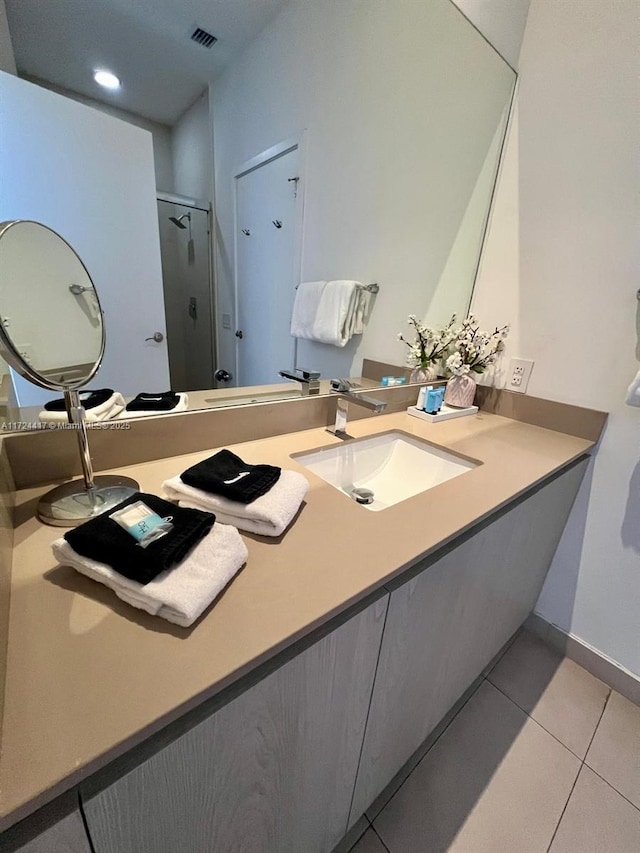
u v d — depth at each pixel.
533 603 1.46
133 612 0.47
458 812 0.95
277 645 0.44
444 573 0.72
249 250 1.05
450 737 1.13
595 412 1.20
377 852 0.88
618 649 1.29
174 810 0.44
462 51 1.20
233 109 0.93
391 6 1.11
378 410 1.06
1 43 0.61
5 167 0.63
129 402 0.86
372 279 1.35
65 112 0.69
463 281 1.48
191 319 0.97
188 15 0.81
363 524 0.69
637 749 1.12
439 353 1.52
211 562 0.50
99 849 0.38
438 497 0.81
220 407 0.99
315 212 1.18
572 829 0.93
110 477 0.78
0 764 0.32
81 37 0.70
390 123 1.22
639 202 1.03
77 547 0.49
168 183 0.86
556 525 1.25
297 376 1.18
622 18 0.98
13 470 0.71
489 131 1.29
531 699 1.25
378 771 0.87
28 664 0.40
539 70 1.15
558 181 1.17
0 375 0.65
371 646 0.62
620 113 1.02
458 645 0.95
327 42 1.07
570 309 1.22
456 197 1.37
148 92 0.80
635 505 1.18
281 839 0.65
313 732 0.59
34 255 0.59
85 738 0.34
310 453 1.03
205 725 0.41
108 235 0.78
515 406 1.40
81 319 0.69
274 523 0.61
